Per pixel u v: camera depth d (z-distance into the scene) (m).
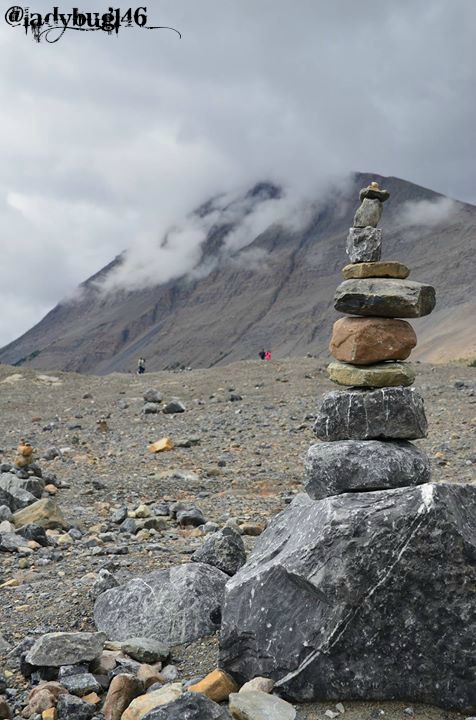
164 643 6.25
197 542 9.55
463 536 5.22
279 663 5.41
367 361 6.36
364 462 6.02
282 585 5.54
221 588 6.64
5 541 9.45
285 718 4.89
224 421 22.33
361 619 5.28
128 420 23.91
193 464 16.58
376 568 5.27
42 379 34.56
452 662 5.17
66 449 19.06
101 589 7.15
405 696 5.23
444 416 20.53
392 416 6.22
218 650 6.00
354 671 5.26
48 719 5.14
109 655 5.91
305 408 23.50
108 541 9.98
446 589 5.21
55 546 9.74
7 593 7.55
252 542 9.48
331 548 5.38
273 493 13.59
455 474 14.07
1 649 6.17
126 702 5.29
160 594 6.56
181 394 28.42
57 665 5.66
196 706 4.66
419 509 5.31
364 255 6.55
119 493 13.62
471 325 195.75
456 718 5.09
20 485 12.71
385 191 6.64
